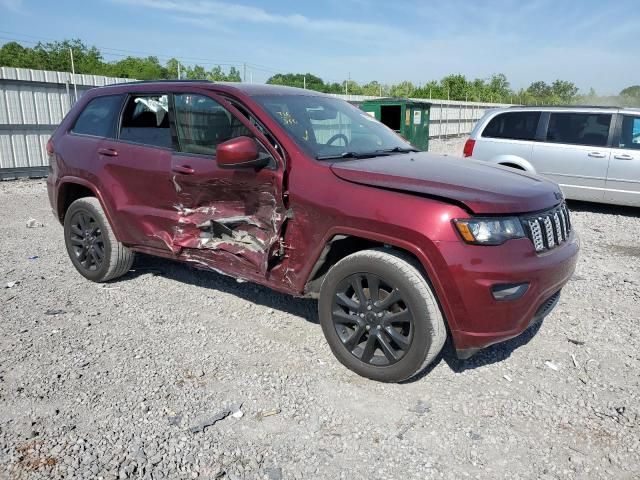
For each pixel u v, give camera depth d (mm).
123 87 4863
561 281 3436
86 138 4980
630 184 8602
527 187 3453
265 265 3719
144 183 4449
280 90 4387
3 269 5594
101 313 4465
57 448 2768
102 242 4980
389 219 3154
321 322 3625
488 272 3014
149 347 3871
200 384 3387
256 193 3789
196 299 4766
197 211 4188
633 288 5207
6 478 2553
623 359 3787
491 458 2752
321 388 3357
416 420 3055
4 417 3031
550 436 2930
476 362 3713
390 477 2609
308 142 3789
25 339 3973
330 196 3402
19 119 12055
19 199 9750
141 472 2609
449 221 3035
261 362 3666
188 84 4332
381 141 4465
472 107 32438
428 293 3135
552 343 4020
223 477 2594
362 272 3352
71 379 3428
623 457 2758
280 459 2719
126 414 3064
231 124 3980
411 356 3221
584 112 8977
